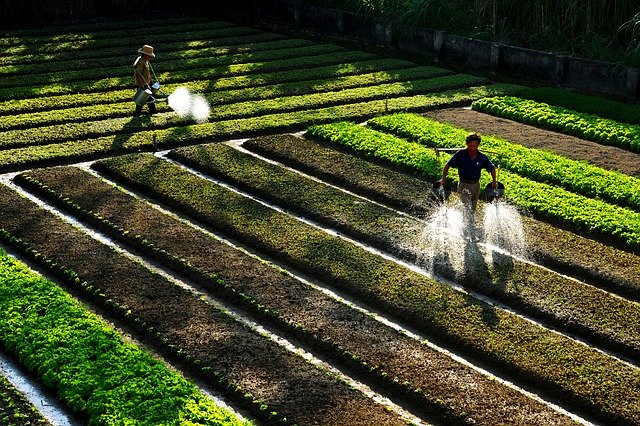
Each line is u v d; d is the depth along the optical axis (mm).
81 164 21234
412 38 32781
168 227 17406
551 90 27406
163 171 20422
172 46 34125
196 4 41906
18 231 17078
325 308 14375
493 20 31391
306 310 14305
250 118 24703
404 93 27359
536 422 11398
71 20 39719
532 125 24797
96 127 23453
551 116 24828
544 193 19156
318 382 12305
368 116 25109
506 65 30016
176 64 30859
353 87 28234
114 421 11180
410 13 32500
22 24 38594
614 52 28250
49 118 24203
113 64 31047
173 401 11562
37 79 28594
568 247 16797
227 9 41031
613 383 12383
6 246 16688
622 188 19422
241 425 11117
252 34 36688
